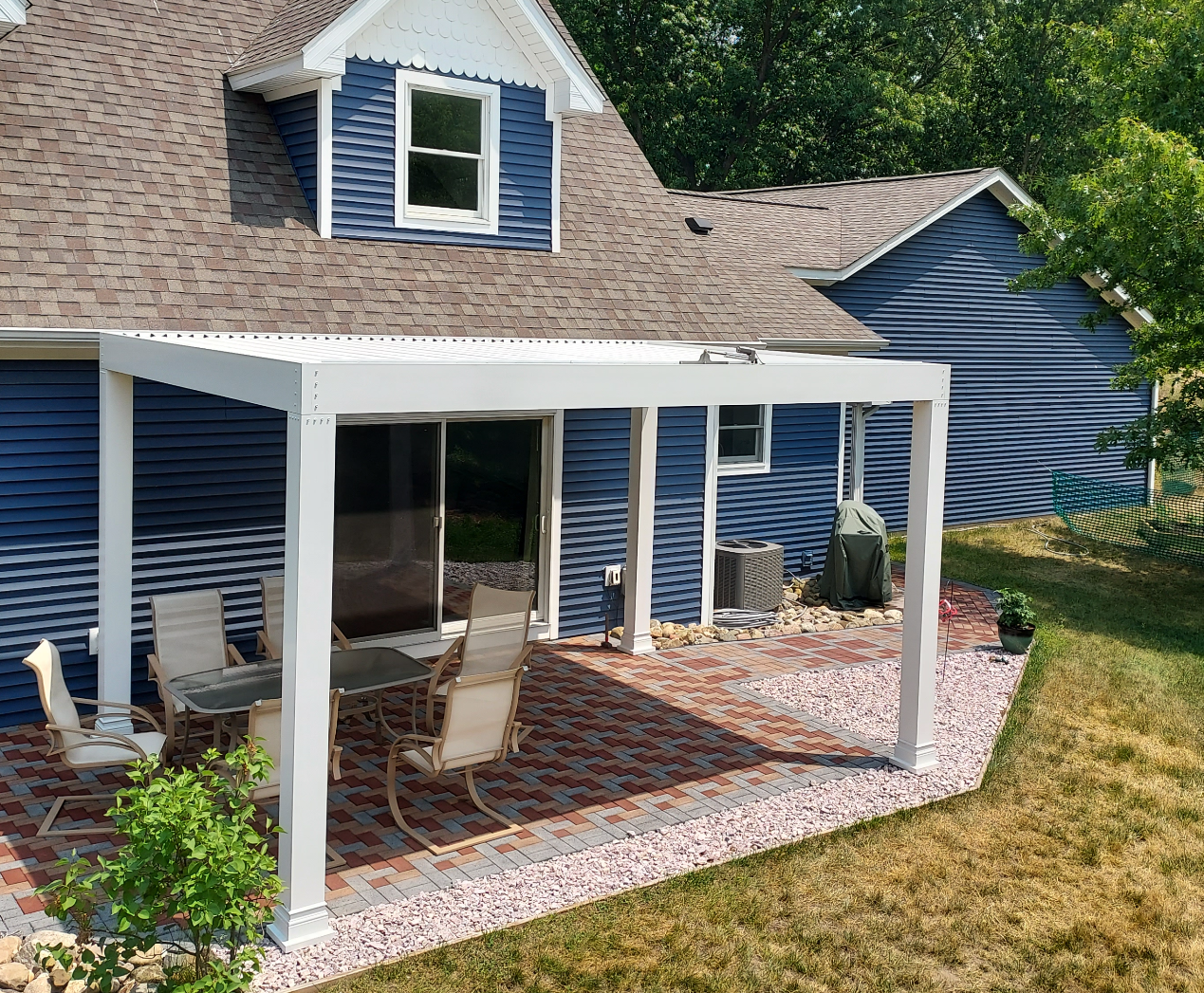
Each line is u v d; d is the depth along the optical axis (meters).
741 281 17.45
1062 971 7.33
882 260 20.33
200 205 11.88
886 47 42.38
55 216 10.90
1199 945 7.70
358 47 12.45
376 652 10.86
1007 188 21.48
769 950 7.41
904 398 10.07
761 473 17.67
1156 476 26.38
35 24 12.21
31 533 10.75
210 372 8.20
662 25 36.22
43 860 8.25
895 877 8.43
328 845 8.73
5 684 10.77
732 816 9.37
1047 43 39.22
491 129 13.52
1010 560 20.03
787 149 39.12
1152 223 17.61
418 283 12.65
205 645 10.86
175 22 13.30
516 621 12.02
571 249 14.38
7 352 10.30
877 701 12.42
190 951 6.47
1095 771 10.63
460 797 9.68
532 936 7.46
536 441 14.11
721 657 14.05
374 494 12.89
